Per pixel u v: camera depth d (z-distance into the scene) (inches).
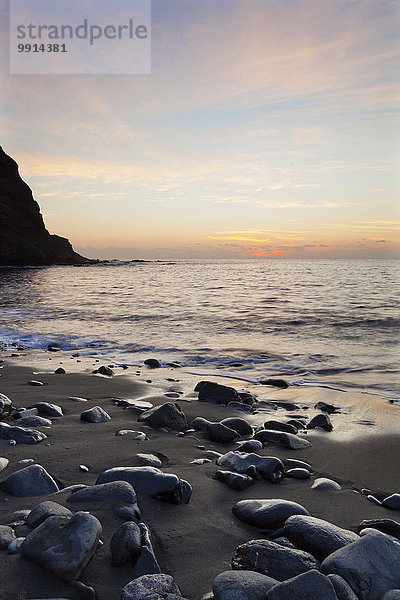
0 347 396.8
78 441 156.9
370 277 1555.1
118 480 114.3
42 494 112.0
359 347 394.6
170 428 180.5
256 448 162.4
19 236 2356.1
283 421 201.9
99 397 235.1
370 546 85.5
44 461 135.9
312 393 255.9
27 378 276.2
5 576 76.4
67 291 963.3
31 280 1334.9
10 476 115.3
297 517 99.0
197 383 275.1
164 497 110.7
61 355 364.8
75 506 103.0
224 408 220.2
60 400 223.3
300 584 72.6
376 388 268.2
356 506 120.3
